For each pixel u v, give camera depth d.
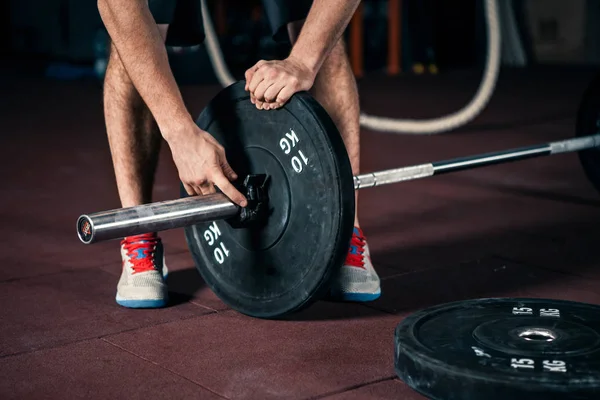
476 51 7.40
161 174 2.95
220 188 1.38
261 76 1.38
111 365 1.29
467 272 1.78
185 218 1.35
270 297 1.45
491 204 2.43
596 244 1.98
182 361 1.30
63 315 1.54
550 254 1.91
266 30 6.82
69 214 2.37
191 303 1.61
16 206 2.46
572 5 7.06
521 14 7.25
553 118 4.18
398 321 1.49
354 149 1.68
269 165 1.42
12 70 7.31
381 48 7.29
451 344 1.16
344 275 1.58
